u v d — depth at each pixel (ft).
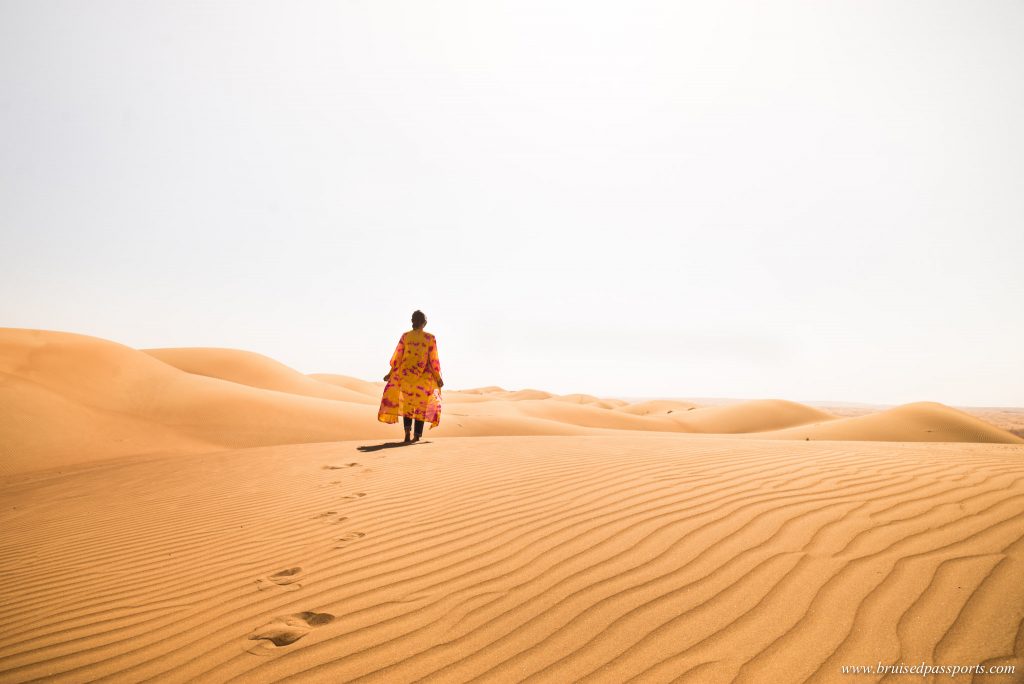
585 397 341.41
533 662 8.18
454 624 9.47
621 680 7.57
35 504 23.72
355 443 33.19
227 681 8.45
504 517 14.66
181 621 10.82
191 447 51.26
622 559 11.30
